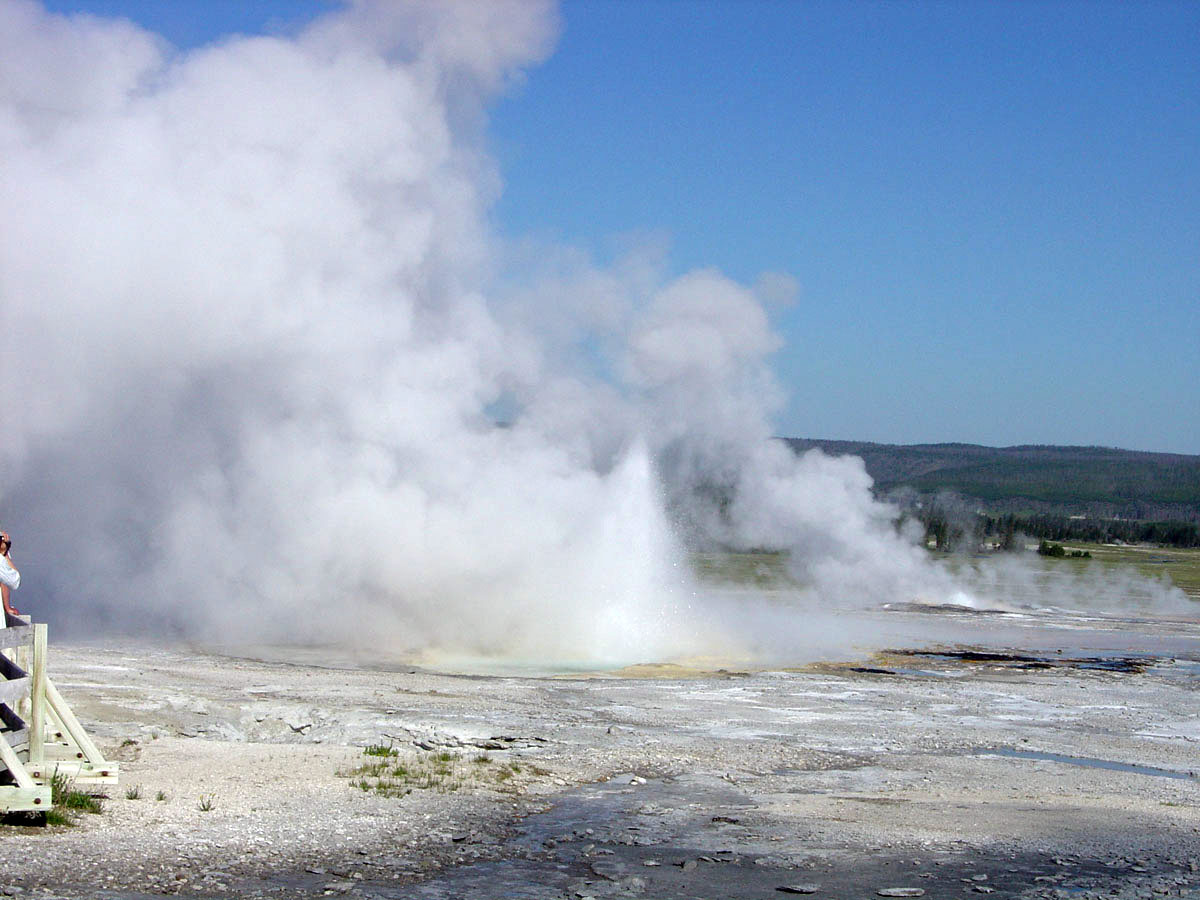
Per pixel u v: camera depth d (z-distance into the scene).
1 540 14.18
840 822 15.98
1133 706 28.89
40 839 12.30
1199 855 14.41
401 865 12.95
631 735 22.77
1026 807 17.34
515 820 15.54
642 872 13.17
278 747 19.80
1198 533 173.00
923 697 29.44
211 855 12.55
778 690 29.84
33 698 13.80
